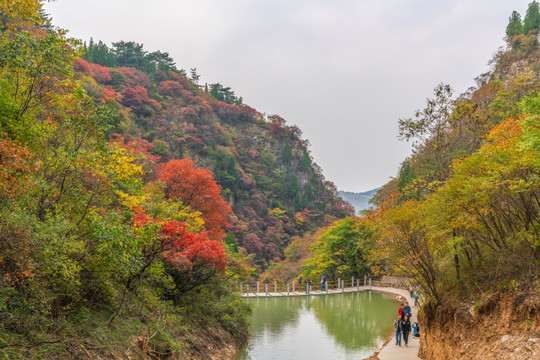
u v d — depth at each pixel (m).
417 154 32.91
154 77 94.94
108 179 10.64
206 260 14.25
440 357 12.19
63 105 10.12
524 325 9.00
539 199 11.41
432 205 11.93
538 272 9.80
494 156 10.37
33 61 8.68
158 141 64.00
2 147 6.82
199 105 90.56
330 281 40.94
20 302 7.41
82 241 8.75
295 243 58.12
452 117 22.17
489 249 12.68
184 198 23.61
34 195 8.97
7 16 10.16
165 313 12.19
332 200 101.38
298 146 106.62
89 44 86.19
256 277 50.75
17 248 7.10
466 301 11.73
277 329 20.70
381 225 13.78
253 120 109.25
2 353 6.24
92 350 8.12
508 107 22.28
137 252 9.70
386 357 14.35
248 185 81.38
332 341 18.17
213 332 15.07
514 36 48.62
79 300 9.27
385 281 40.16
